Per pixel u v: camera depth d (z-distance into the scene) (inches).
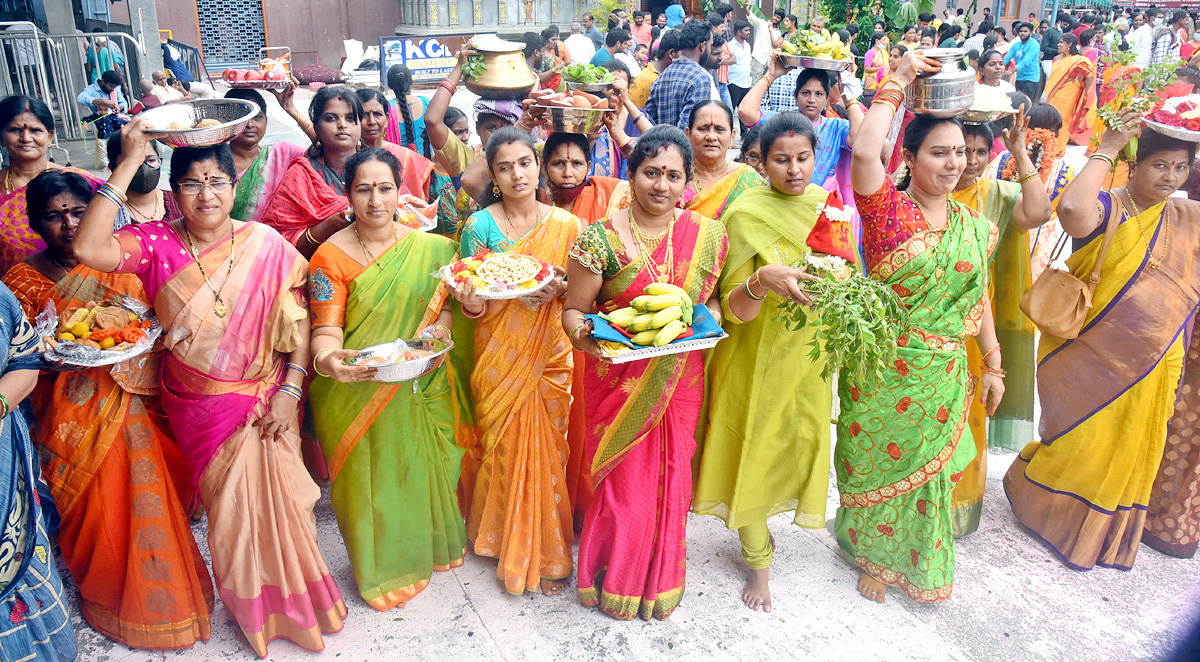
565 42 530.6
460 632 127.0
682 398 121.4
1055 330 141.2
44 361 106.9
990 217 142.9
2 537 106.7
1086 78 475.2
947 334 123.8
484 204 141.5
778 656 123.0
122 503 117.8
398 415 125.0
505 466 133.3
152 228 110.7
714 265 121.3
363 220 120.3
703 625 129.2
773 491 131.3
